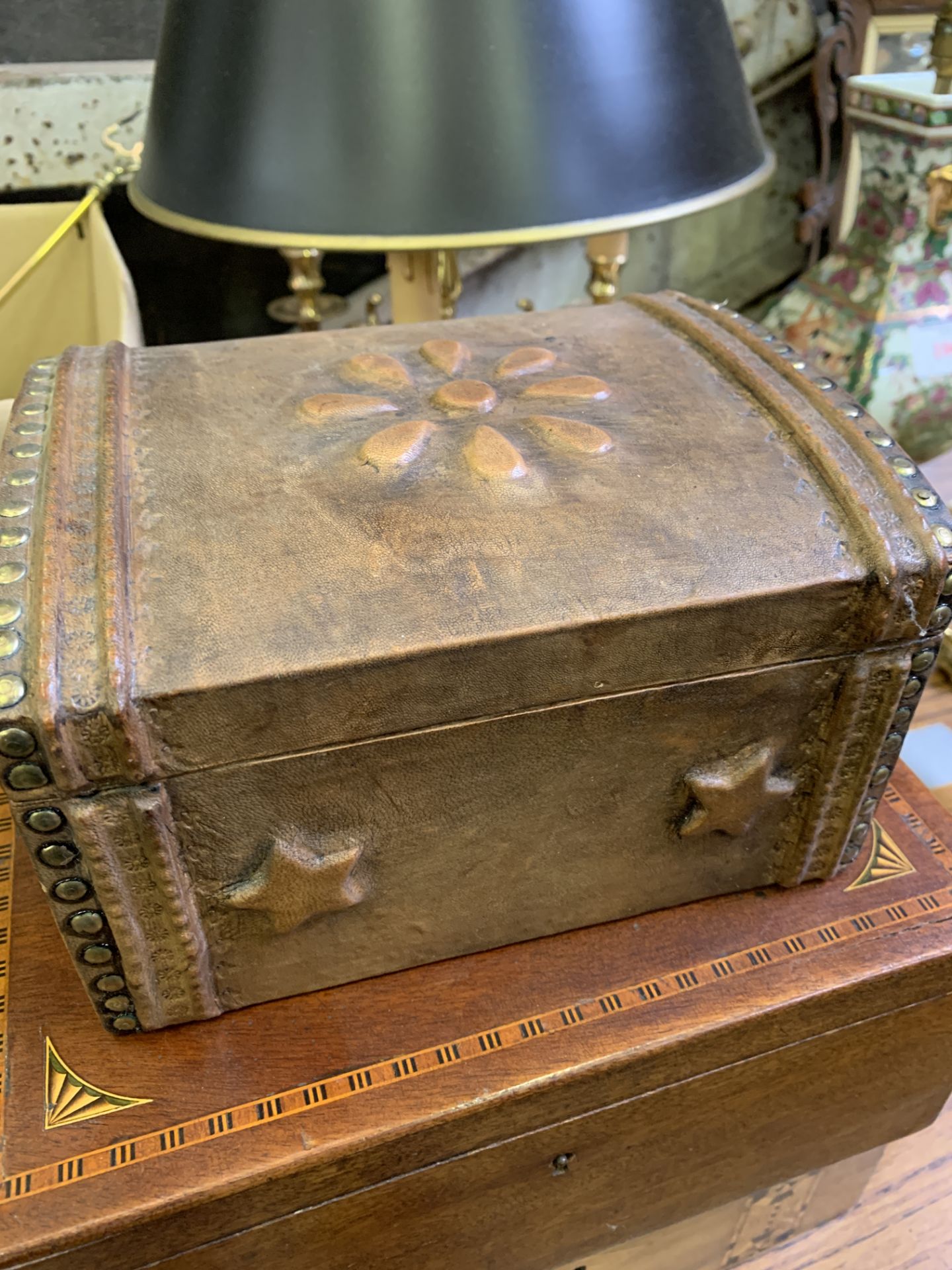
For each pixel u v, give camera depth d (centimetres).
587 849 64
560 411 67
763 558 56
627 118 71
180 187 76
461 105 67
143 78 121
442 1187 64
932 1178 94
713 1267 89
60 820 50
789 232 164
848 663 60
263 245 72
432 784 56
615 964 68
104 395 65
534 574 54
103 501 55
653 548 56
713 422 66
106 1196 55
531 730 56
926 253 116
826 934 70
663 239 156
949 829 79
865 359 117
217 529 55
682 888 70
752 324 78
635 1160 71
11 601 49
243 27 68
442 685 52
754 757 63
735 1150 76
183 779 51
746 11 135
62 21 118
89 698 46
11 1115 58
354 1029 63
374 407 66
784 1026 67
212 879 56
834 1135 80
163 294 141
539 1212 71
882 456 62
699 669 57
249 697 49
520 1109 62
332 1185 59
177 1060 61
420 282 116
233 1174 56
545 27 66
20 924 69
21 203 125
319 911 59
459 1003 65
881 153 112
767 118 148
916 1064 77
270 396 68
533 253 145
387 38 65
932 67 113
